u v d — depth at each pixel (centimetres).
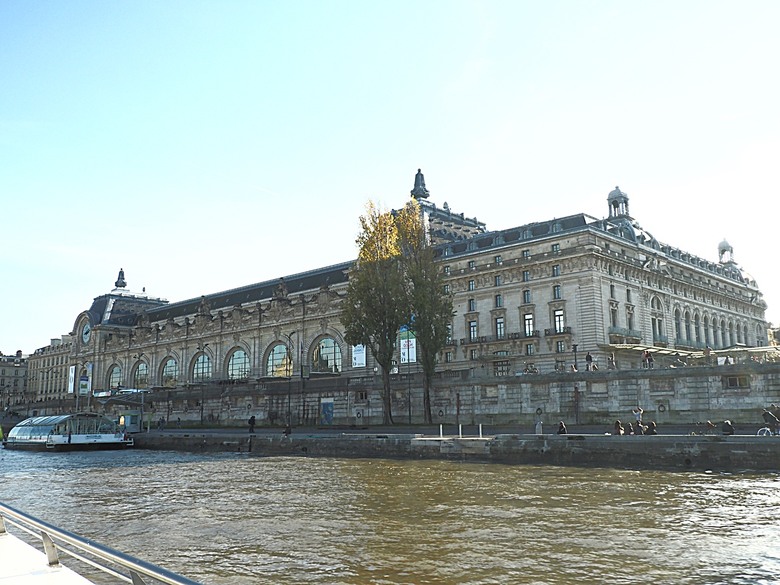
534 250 9512
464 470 3875
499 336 9594
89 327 16325
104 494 3309
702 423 5075
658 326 10300
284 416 8669
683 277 11106
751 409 4884
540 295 9269
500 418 6250
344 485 3359
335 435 5712
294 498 2984
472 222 12925
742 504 2531
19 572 877
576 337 8838
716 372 5050
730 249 14712
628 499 2698
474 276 9912
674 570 1697
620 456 3872
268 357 12038
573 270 8988
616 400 5550
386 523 2333
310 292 12056
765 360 6588
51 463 5509
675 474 3434
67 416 7406
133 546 2098
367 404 7625
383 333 6819
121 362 15250
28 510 2844
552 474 3572
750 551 1859
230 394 9581
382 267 6931
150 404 11112
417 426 6488
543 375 6000
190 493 3266
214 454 6091
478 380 6469
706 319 11994
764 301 14550
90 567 1883
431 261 7081
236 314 12538
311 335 11250
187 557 1941
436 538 2083
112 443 7462
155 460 5566
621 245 9769
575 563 1773
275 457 5416
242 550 2003
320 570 1766
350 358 10594
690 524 2203
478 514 2452
